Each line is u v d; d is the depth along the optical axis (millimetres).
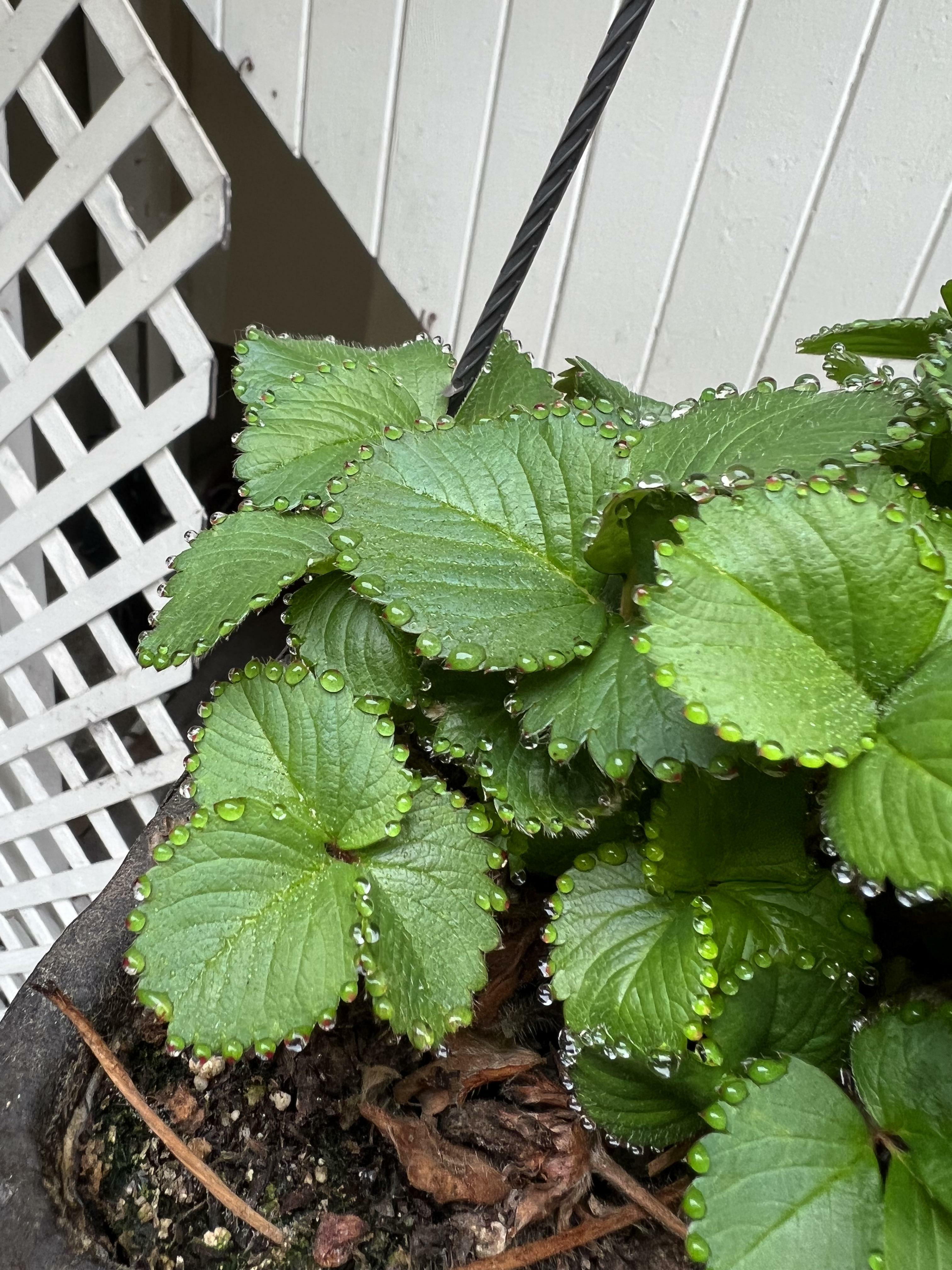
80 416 701
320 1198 182
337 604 197
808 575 143
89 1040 181
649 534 166
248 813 176
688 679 132
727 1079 150
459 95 391
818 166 363
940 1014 151
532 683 168
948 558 147
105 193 370
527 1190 179
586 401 211
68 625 475
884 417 172
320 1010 159
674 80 365
